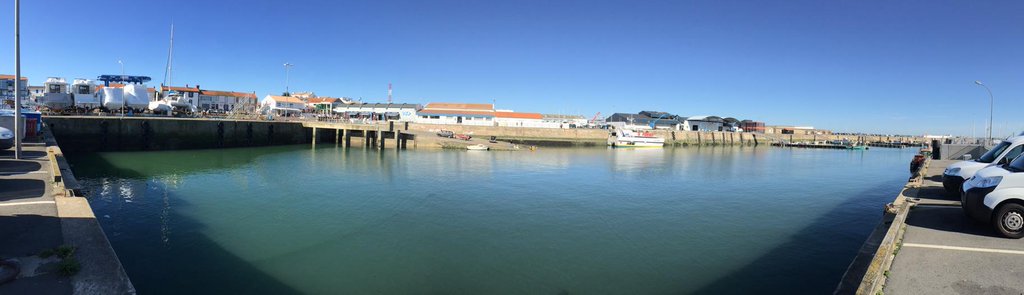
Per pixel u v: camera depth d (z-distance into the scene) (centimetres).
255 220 1441
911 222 918
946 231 844
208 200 1739
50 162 1463
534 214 1606
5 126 2173
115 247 1137
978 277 618
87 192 1823
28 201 937
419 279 975
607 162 3891
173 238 1224
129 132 3466
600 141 7006
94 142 3306
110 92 4559
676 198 1984
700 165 3762
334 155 3925
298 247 1177
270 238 1249
